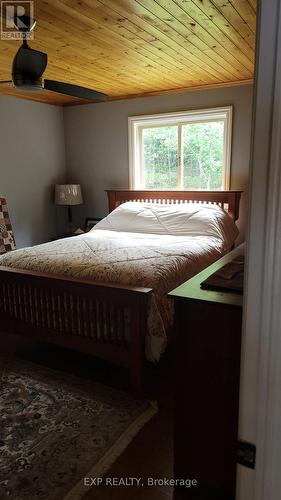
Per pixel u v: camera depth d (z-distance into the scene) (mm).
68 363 2434
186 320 1271
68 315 2279
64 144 4902
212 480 1350
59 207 4898
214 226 3389
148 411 1904
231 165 3848
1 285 2561
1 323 2627
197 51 2777
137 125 4398
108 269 2229
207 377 1274
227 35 2449
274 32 700
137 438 1706
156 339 2021
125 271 2176
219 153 3963
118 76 3510
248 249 820
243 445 943
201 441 1340
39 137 4484
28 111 4297
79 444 1658
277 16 692
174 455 1412
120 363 2104
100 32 2400
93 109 4586
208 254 2844
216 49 2729
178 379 1336
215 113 3855
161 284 2113
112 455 1596
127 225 3773
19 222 4309
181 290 1313
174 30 2371
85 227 4902
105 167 4668
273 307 813
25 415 1858
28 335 2506
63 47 2686
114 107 4438
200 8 2047
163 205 3891
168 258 2434
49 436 1709
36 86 2010
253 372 878
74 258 2477
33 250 2760
